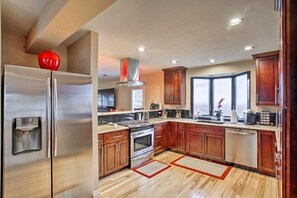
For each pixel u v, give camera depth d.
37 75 1.82
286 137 0.62
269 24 2.04
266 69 3.23
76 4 1.27
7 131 1.63
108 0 1.22
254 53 3.28
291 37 0.59
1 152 1.62
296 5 0.58
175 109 5.11
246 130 3.28
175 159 3.84
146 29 2.19
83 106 2.19
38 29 1.86
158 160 3.78
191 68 4.79
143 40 2.58
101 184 2.73
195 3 1.60
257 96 3.35
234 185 2.69
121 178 2.93
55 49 2.70
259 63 3.32
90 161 2.26
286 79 0.61
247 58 3.69
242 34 2.35
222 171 3.20
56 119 1.94
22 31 2.26
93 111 2.37
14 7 1.68
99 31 2.26
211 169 3.29
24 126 1.73
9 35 2.29
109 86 7.92
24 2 1.59
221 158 3.60
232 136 3.45
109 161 2.97
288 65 0.60
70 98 2.07
